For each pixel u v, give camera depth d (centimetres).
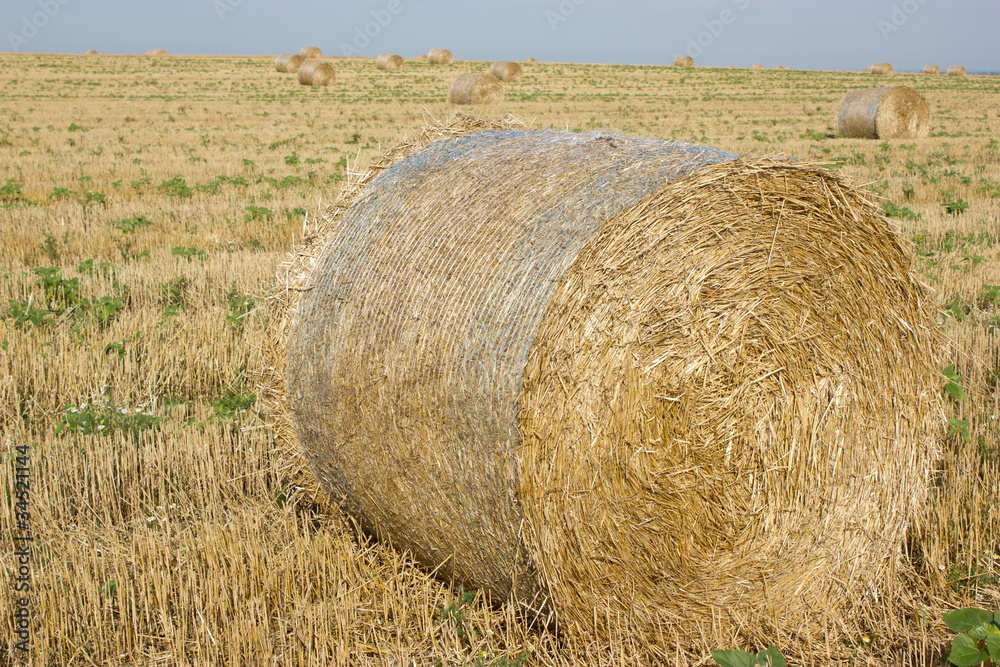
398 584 436
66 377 687
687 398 370
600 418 359
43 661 383
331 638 389
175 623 407
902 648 390
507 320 365
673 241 365
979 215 1236
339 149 2059
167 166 1775
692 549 380
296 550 450
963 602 412
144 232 1181
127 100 3450
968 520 465
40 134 2311
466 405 375
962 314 740
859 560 423
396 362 405
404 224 435
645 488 369
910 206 1345
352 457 446
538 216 387
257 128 2541
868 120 2316
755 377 381
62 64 5816
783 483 393
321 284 461
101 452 554
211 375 727
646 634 385
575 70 5897
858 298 406
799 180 384
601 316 356
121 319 828
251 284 935
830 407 402
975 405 600
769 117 3009
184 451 570
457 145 486
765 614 402
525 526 364
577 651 381
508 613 400
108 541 473
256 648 385
